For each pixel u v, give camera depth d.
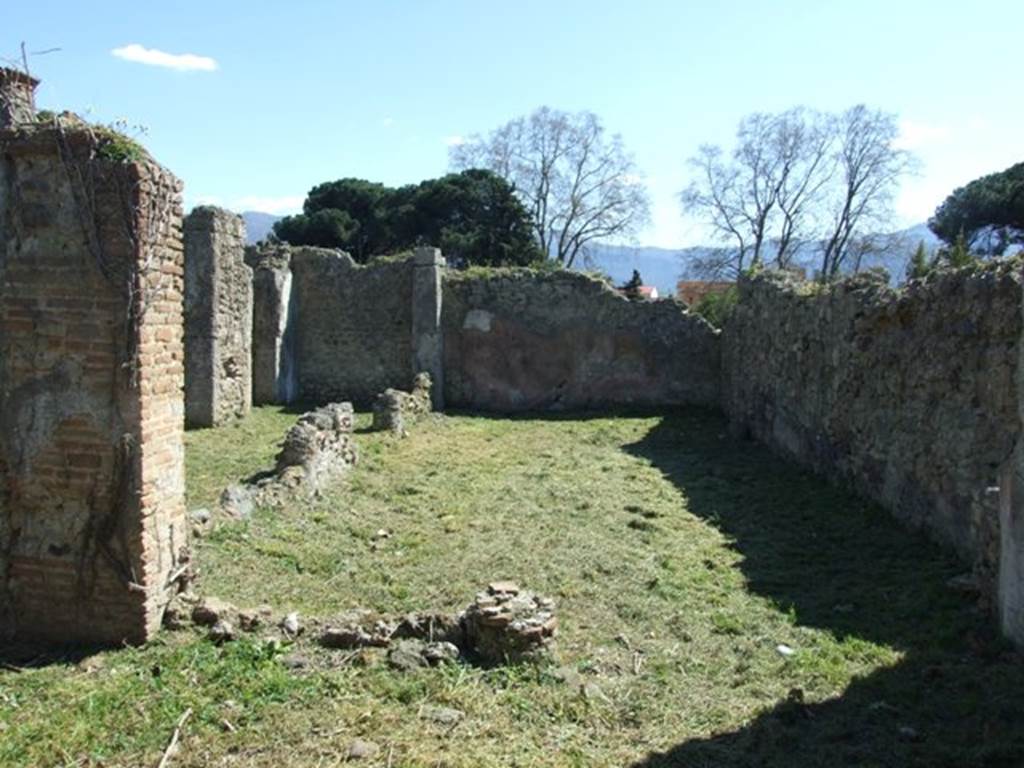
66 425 5.34
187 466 11.82
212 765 4.13
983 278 7.66
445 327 20.50
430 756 4.23
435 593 6.95
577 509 9.98
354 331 20.69
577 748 4.40
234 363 16.56
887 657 5.66
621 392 20.33
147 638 5.42
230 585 6.71
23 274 5.30
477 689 4.95
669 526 9.26
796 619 6.42
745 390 16.66
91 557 5.37
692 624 6.33
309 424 10.52
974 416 7.78
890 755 4.39
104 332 5.28
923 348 8.82
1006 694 5.04
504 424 17.36
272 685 4.85
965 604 6.60
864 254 38.22
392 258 20.77
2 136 5.20
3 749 4.19
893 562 7.85
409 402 17.39
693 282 42.81
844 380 11.01
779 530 9.12
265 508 8.92
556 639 5.84
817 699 5.07
